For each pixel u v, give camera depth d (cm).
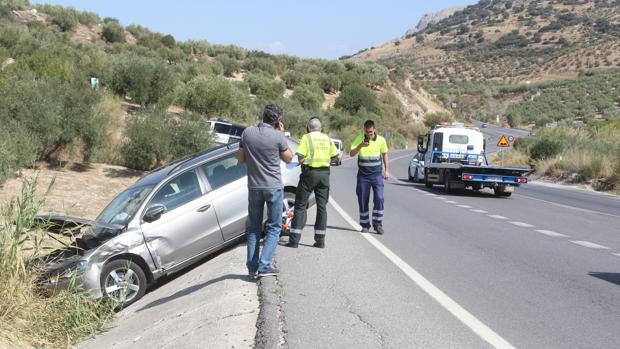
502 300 684
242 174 962
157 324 668
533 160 3469
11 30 4609
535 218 1459
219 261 877
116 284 822
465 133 2286
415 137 8931
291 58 9462
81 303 734
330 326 583
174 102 4231
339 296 686
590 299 695
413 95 10619
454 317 619
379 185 1116
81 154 2042
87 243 846
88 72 3709
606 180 2694
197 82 4278
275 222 738
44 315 689
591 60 18862
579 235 1194
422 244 1028
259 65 8306
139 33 8088
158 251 862
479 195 2114
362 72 9894
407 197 1922
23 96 1838
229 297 675
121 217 877
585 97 12594
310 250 932
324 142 934
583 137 3859
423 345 538
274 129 727
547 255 960
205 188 927
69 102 1967
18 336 640
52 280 771
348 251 938
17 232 705
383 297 686
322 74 8900
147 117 2159
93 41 7150
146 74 3578
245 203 948
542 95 14188
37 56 3319
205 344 549
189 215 895
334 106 8025
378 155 1109
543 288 742
